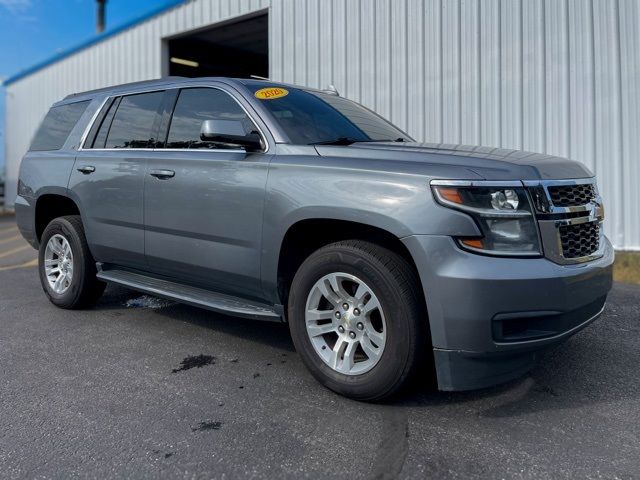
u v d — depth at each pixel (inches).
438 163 110.9
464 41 323.9
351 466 91.9
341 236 128.3
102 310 195.6
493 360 103.7
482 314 99.7
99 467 92.0
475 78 321.4
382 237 118.0
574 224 112.5
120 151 170.9
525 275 100.9
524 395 120.7
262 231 128.4
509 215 103.2
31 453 96.6
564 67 293.0
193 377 131.9
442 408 113.9
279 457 94.8
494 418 109.5
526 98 305.6
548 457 94.5
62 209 210.1
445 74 332.5
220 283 143.7
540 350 108.0
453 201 102.4
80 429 105.3
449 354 103.1
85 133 187.9
